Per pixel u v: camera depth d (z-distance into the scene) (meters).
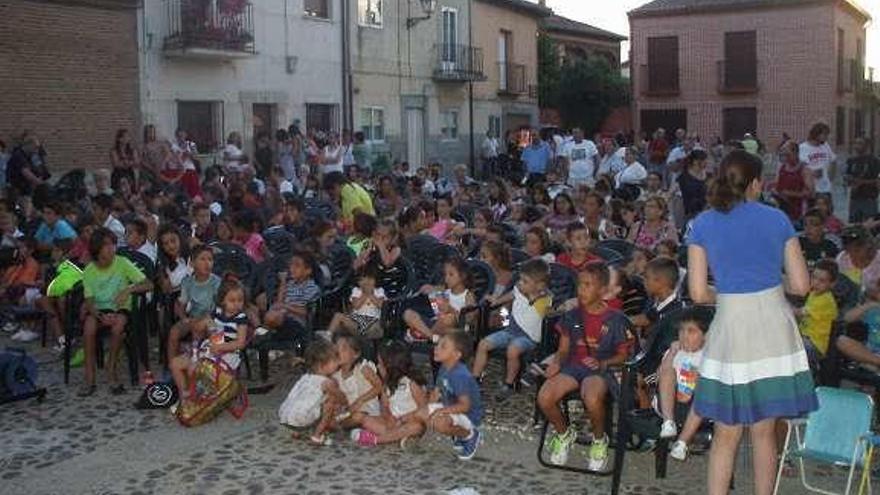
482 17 30.67
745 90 36.53
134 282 7.83
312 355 6.30
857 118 40.06
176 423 6.75
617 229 10.05
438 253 9.43
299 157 18.94
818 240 8.81
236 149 17.62
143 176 15.20
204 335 7.00
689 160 12.05
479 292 8.01
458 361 6.07
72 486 5.59
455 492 5.32
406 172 21.84
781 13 35.78
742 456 5.79
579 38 43.34
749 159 4.32
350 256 9.19
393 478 5.66
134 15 17.97
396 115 26.61
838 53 36.41
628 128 40.28
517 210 11.99
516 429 6.51
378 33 25.52
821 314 6.77
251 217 9.85
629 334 5.77
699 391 4.39
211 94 19.95
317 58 23.20
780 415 4.22
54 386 7.76
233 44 19.59
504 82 32.38
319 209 12.81
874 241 7.99
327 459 6.00
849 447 4.75
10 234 10.48
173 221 10.33
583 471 5.69
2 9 15.73
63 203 11.02
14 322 9.76
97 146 17.45
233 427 6.65
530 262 7.19
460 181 17.00
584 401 5.57
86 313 7.59
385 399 6.25
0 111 15.83
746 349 4.23
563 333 5.89
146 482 5.64
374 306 7.86
